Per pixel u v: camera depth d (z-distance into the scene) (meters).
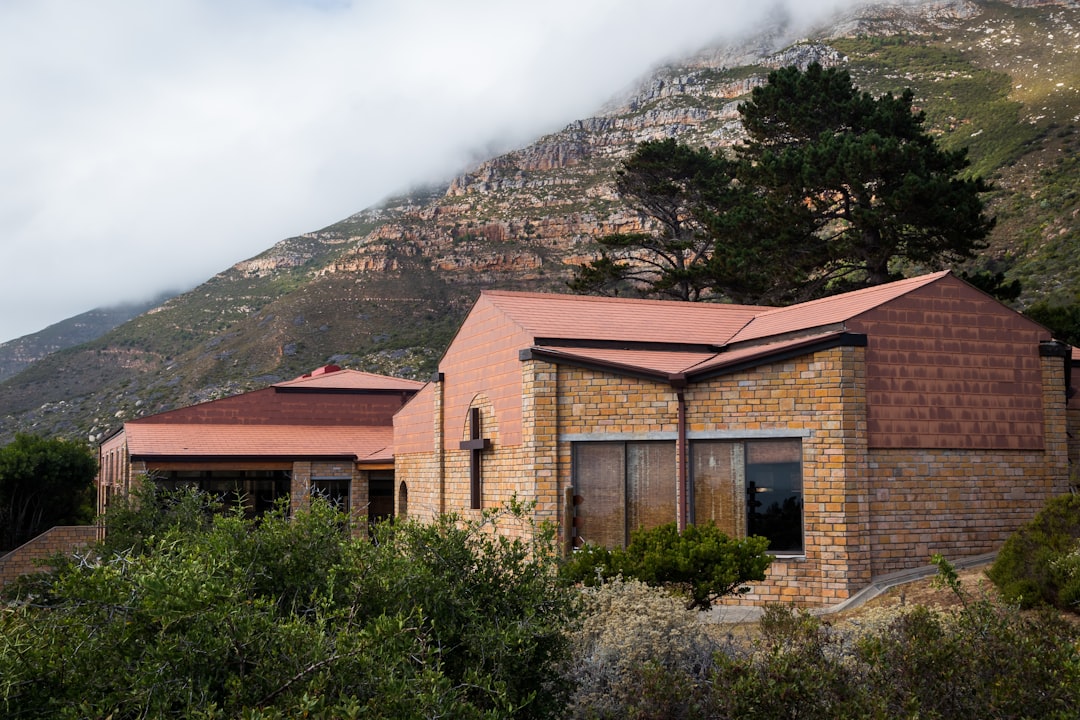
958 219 35.28
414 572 8.48
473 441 23.92
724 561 14.14
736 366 18.91
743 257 40.59
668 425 19.61
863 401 18.25
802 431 18.33
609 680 10.22
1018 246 69.50
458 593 8.93
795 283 41.12
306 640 7.08
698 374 19.22
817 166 38.69
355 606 8.09
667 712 9.10
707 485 19.19
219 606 7.10
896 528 18.45
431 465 28.20
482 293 24.92
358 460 34.97
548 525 10.05
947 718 8.34
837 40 176.25
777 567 18.27
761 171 40.53
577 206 152.62
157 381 123.75
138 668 6.89
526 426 20.75
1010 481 19.52
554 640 9.20
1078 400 23.31
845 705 8.16
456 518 9.75
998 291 37.62
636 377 19.91
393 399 40.38
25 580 17.11
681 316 24.53
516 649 8.62
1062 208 72.25
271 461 34.22
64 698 6.91
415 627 7.75
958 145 103.38
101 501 45.81
